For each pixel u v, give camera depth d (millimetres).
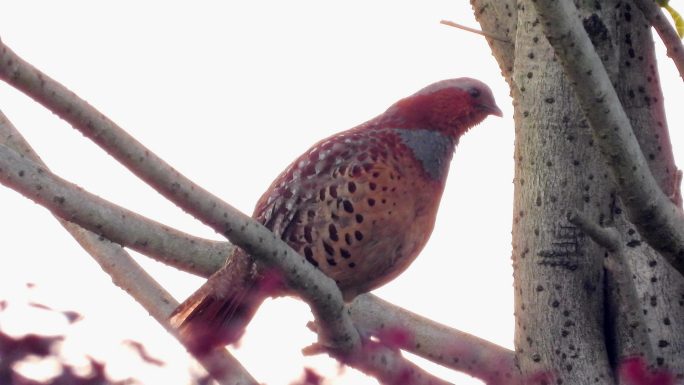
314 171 11773
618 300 9992
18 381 5582
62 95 7668
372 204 11633
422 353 10422
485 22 11719
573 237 10094
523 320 10125
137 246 9688
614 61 10203
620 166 8820
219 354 8328
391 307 11391
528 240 10258
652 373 9375
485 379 10195
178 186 8188
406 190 11875
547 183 10234
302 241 11734
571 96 10328
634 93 10336
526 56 10648
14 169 8359
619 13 10461
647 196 8914
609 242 8883
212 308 11234
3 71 7422
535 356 9938
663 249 9203
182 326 11086
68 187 8695
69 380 5691
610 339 9984
